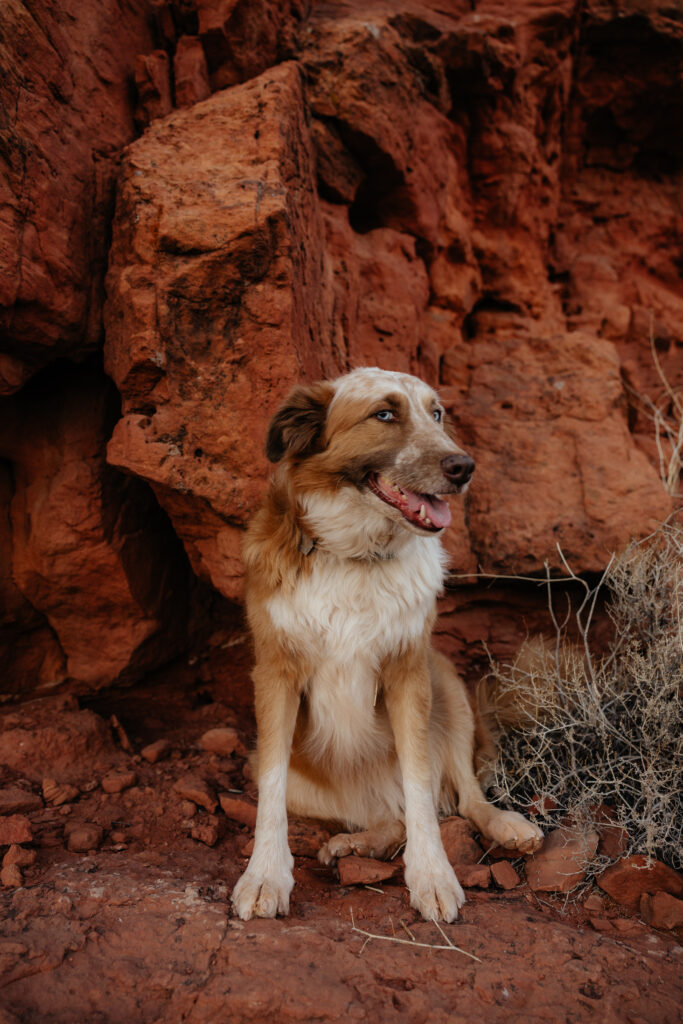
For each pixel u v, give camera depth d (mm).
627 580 1394
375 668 1146
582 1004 859
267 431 1136
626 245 2369
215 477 1354
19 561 1505
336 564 1130
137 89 1539
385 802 1263
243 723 1634
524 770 1297
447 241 2021
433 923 988
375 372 1178
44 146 1306
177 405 1356
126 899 998
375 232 1858
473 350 1966
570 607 1499
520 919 997
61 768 1354
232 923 967
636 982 892
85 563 1483
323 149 1682
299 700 1184
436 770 1269
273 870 1040
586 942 951
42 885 1023
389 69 1737
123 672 1583
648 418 2021
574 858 1099
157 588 1583
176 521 1446
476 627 1680
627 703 1307
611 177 2396
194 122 1454
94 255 1427
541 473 1686
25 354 1359
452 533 1622
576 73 2219
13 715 1433
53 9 1333
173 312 1343
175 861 1129
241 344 1348
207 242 1321
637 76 2197
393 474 1083
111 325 1398
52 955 901
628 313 2227
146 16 1609
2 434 1467
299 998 852
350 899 1066
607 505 1610
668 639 1281
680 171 2420
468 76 1943
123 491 1507
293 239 1386
